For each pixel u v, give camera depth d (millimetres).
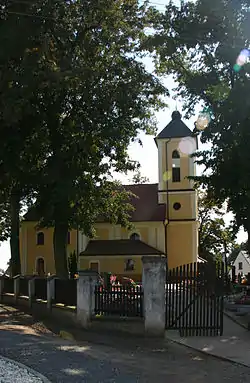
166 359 11898
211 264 15617
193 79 25797
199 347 13344
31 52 24000
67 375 9648
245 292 27656
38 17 24109
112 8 27078
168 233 50000
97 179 30219
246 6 22719
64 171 27156
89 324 16047
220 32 23781
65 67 24969
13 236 33562
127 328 15266
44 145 27719
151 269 15188
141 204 52031
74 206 29406
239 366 11133
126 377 9758
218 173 23219
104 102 27078
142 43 27781
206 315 15594
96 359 11438
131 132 29141
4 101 23344
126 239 50406
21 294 25156
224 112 22156
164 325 14945
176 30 25000
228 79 24938
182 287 15422
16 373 9078
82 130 27828
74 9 26203
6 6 23984
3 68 23859
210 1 23250
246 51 22922
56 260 29453
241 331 15977
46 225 30125
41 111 26031
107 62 28188
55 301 19625
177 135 50906
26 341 13500
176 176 50844
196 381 9633
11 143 25719
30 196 30953
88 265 48969
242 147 21422
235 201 23812
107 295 16047
